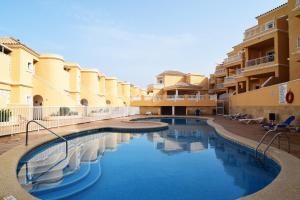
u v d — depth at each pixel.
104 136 17.11
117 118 30.36
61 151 11.73
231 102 32.25
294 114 16.03
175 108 40.69
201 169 9.14
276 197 4.79
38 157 10.45
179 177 8.17
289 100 16.58
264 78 27.30
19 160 7.99
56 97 24.81
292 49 19.86
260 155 9.71
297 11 18.80
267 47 26.84
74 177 7.94
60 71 28.27
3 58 19.81
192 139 16.22
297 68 19.53
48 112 19.17
